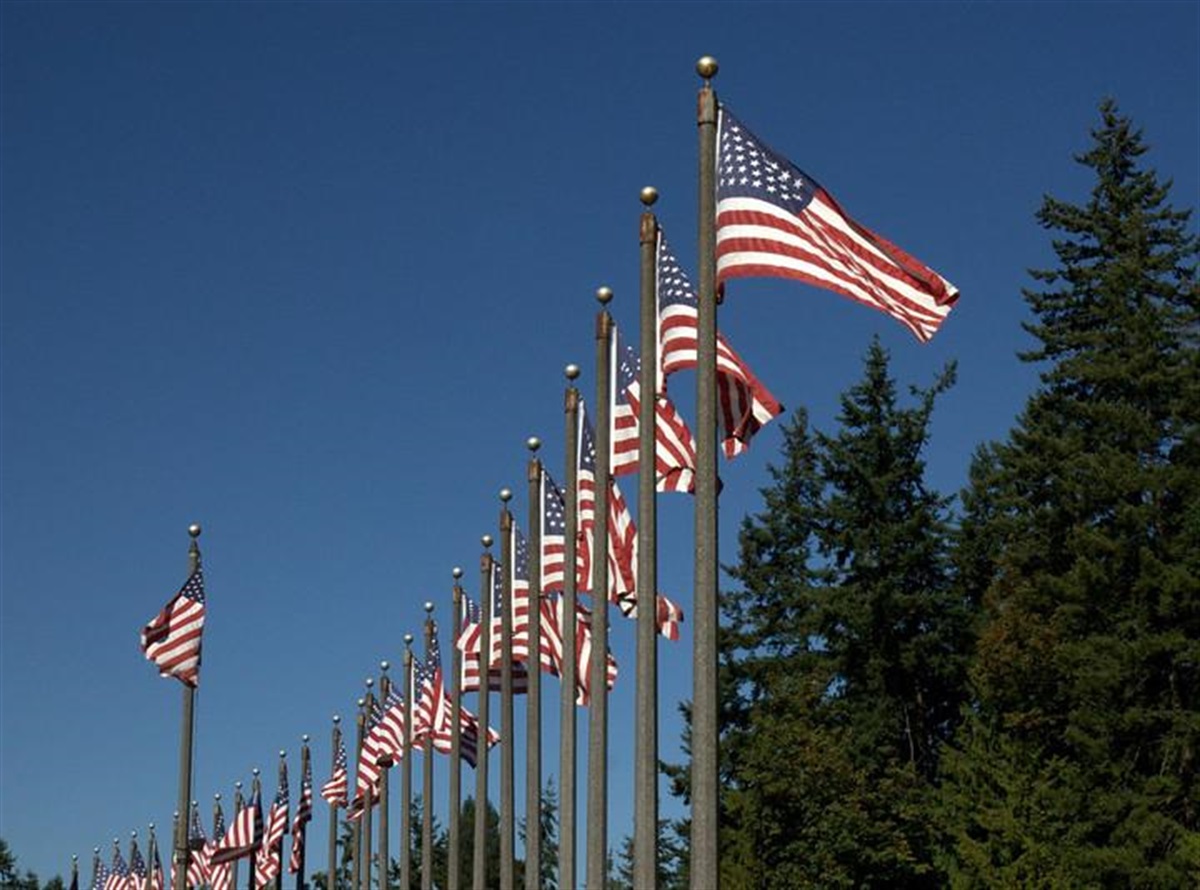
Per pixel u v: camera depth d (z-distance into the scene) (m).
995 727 59.88
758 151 24.09
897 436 72.50
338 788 70.69
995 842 52.97
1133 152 64.88
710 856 21.44
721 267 23.84
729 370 26.72
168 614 47.03
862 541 71.12
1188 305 62.62
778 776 58.81
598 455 31.55
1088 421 60.56
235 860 83.81
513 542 41.62
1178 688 57.25
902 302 23.08
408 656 57.09
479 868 44.47
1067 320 65.25
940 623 69.88
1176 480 56.66
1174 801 55.34
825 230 23.59
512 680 44.22
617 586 32.75
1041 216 65.31
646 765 25.98
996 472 72.69
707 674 21.89
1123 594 57.75
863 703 69.25
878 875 59.16
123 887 104.62
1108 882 52.81
